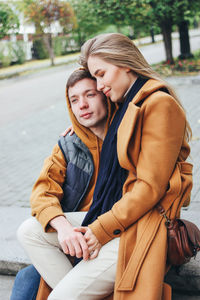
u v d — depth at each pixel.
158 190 1.75
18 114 9.45
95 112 2.06
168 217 1.81
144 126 1.77
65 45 32.38
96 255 1.85
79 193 2.18
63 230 1.91
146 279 1.70
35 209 2.04
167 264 1.92
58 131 7.20
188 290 2.40
